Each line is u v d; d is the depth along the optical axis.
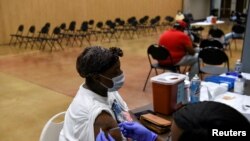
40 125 3.47
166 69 4.57
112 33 10.69
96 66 1.35
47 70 6.04
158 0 13.82
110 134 1.27
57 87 4.92
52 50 8.32
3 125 3.47
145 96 4.46
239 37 7.75
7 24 9.12
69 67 6.28
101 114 1.32
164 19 14.22
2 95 4.54
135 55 7.55
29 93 4.62
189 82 1.98
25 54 7.75
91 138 1.29
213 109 0.52
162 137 1.55
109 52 1.39
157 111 1.89
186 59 4.55
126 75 5.63
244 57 2.67
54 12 10.13
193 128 0.50
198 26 9.07
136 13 12.95
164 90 1.81
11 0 9.09
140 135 1.33
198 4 15.92
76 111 1.37
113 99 1.57
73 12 10.66
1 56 7.48
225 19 16.06
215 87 2.13
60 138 1.44
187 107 0.55
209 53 4.11
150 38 10.70
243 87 2.28
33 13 9.63
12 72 5.90
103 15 11.66
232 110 0.52
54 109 3.95
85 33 9.87
